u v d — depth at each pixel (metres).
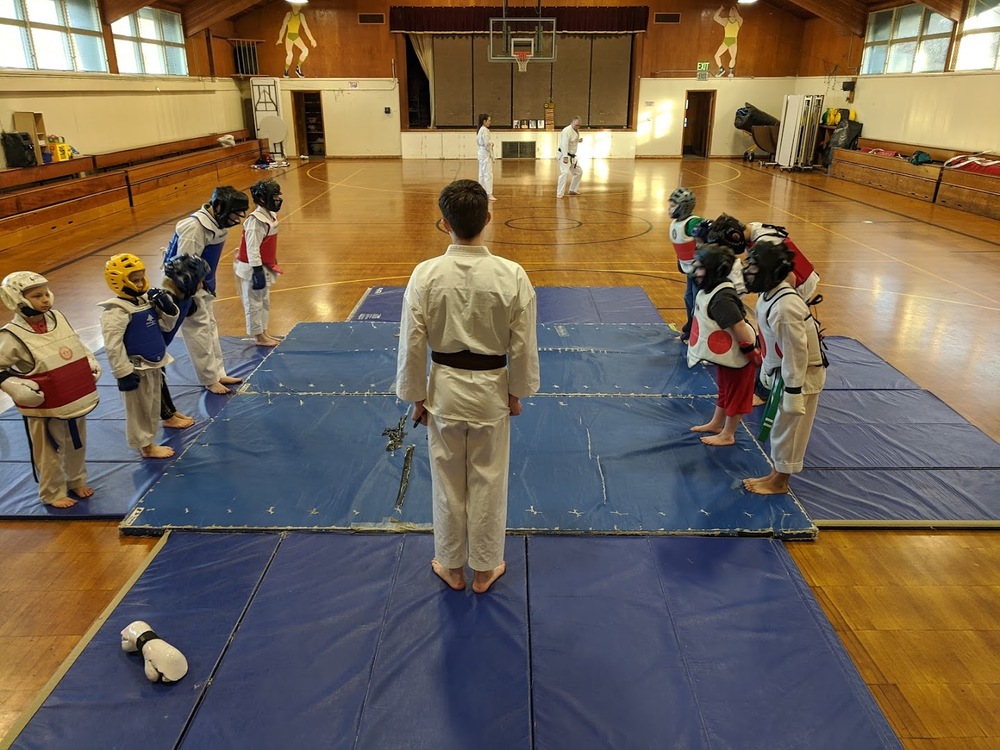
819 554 3.02
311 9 19.39
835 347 5.39
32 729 2.13
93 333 5.83
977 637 2.57
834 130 17.28
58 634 2.57
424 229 10.30
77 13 12.27
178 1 16.16
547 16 19.25
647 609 2.62
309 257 8.61
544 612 2.61
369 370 4.72
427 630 2.52
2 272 7.78
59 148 11.14
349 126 20.52
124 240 9.64
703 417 4.10
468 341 2.29
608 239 9.62
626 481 3.43
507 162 19.94
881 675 2.40
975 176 11.55
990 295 6.99
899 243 9.40
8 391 2.99
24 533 3.15
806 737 2.12
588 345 5.22
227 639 2.47
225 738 2.11
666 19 19.72
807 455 3.76
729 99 20.47
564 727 2.15
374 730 2.13
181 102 16.17
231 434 3.84
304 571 2.81
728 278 3.62
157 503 3.23
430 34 19.75
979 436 3.97
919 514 3.25
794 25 19.75
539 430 3.92
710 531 3.06
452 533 2.58
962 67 13.20
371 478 3.42
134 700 2.23
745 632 2.52
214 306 6.57
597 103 22.47
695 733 2.13
